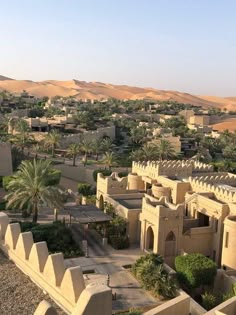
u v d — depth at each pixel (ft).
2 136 342.85
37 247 58.29
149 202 137.59
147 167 184.85
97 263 123.34
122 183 171.63
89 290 44.78
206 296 105.70
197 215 149.28
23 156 301.43
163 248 131.34
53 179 174.09
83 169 279.28
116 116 567.59
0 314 48.11
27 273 59.82
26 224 143.64
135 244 142.41
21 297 52.95
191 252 138.62
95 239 143.23
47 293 54.60
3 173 236.02
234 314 70.18
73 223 157.48
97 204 177.78
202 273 112.16
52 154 330.13
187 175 180.75
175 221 131.44
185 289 113.19
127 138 447.83
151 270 107.55
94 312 43.88
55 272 54.03
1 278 58.03
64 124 442.50
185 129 478.59
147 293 104.27
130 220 143.43
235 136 457.27
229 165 323.37
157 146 335.67
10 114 481.46
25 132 334.44
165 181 168.14
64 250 129.80
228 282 117.08
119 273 116.06
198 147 414.00
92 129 443.73
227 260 129.90
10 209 169.78
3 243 67.92
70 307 50.03
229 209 136.87
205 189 154.51
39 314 40.40
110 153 315.37
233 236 128.06
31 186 148.15
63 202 159.94
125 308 95.81
